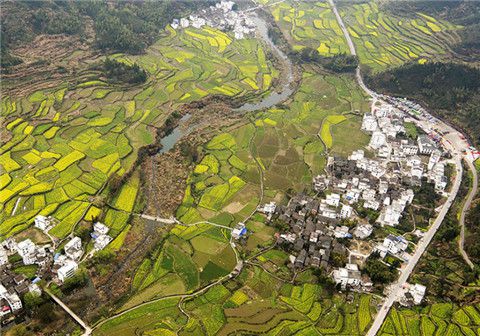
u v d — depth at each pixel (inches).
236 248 5861.2
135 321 4874.5
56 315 4872.0
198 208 6555.1
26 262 5393.7
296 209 6402.6
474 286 5251.0
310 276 5418.3
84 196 6535.4
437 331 4729.3
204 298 5162.4
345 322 4852.4
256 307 5039.4
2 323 4766.2
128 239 5959.6
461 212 6441.9
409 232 6067.9
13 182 6678.2
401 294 5177.2
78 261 5526.6
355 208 6446.9
